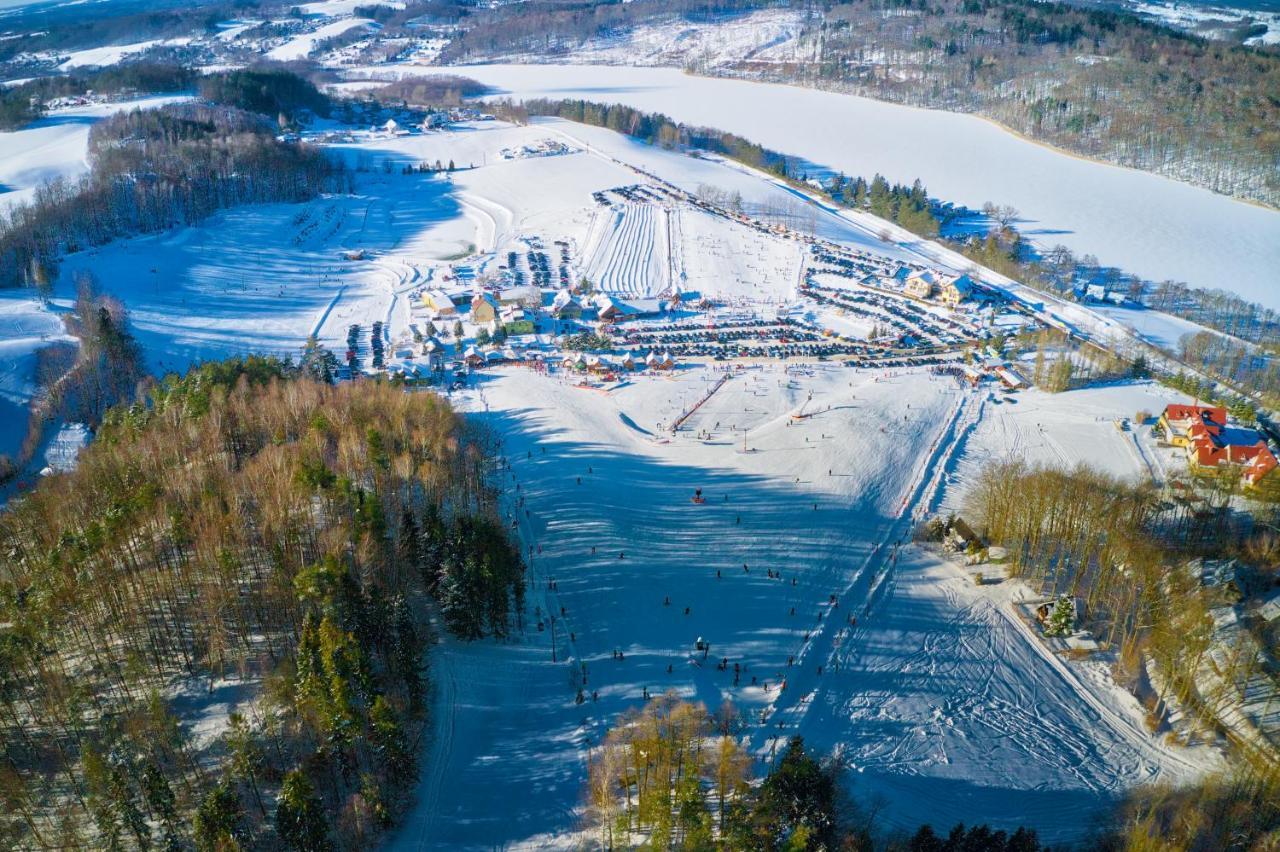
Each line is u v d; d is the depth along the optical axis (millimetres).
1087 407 174625
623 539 124688
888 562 123188
